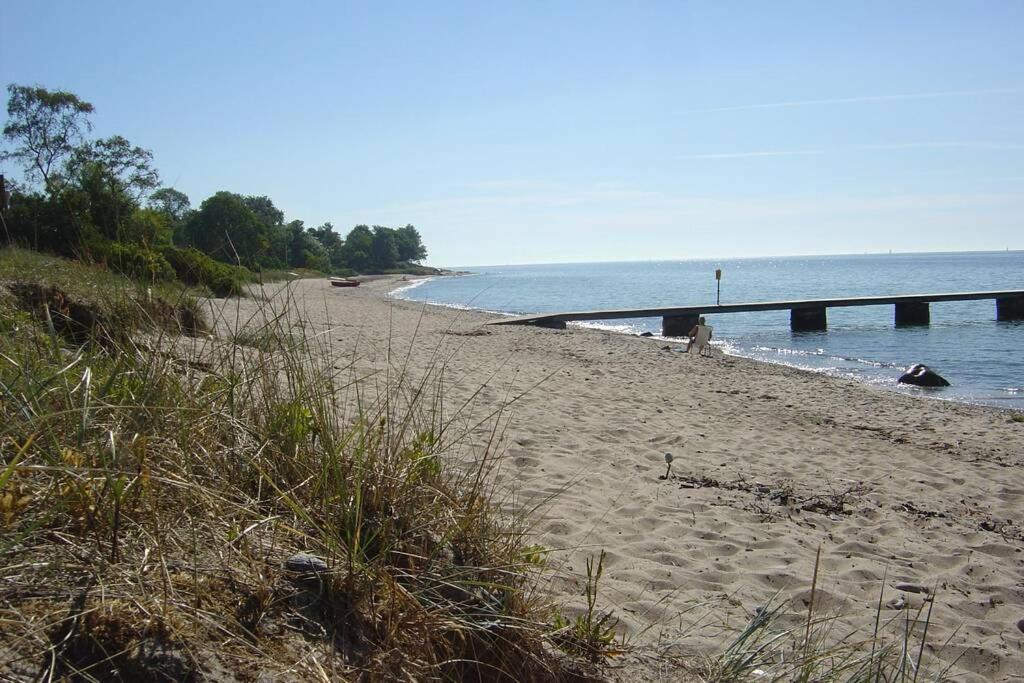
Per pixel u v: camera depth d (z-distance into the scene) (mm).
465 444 5816
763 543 4602
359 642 2111
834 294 54812
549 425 7586
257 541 2309
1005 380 17078
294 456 2783
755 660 2902
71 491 2070
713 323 33906
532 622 2580
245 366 3158
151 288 3270
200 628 1858
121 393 2721
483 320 24234
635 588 3693
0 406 2410
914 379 16109
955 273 101875
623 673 2738
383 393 5062
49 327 2965
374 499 2678
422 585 2434
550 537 4211
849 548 4672
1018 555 4777
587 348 17328
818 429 9016
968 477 6867
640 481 5785
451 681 2227
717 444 7551
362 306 29062
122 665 1686
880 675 2811
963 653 3373
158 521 2150
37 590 1799
